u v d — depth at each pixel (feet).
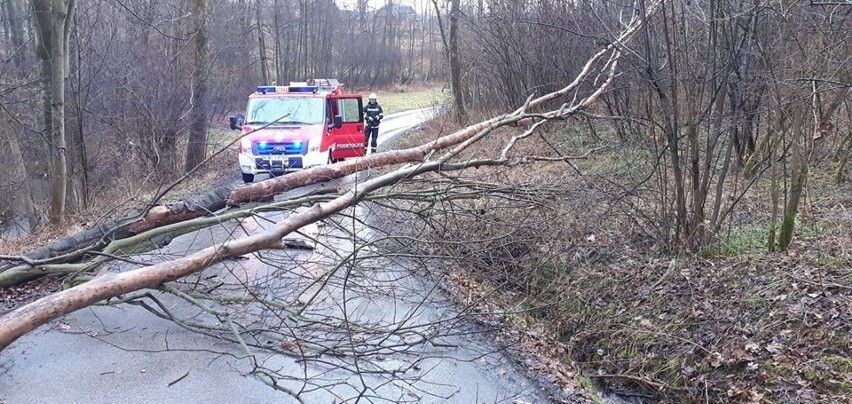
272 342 15.93
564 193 20.07
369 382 14.69
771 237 18.71
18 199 41.83
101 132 44.62
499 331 17.81
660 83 19.79
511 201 20.74
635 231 21.35
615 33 25.61
